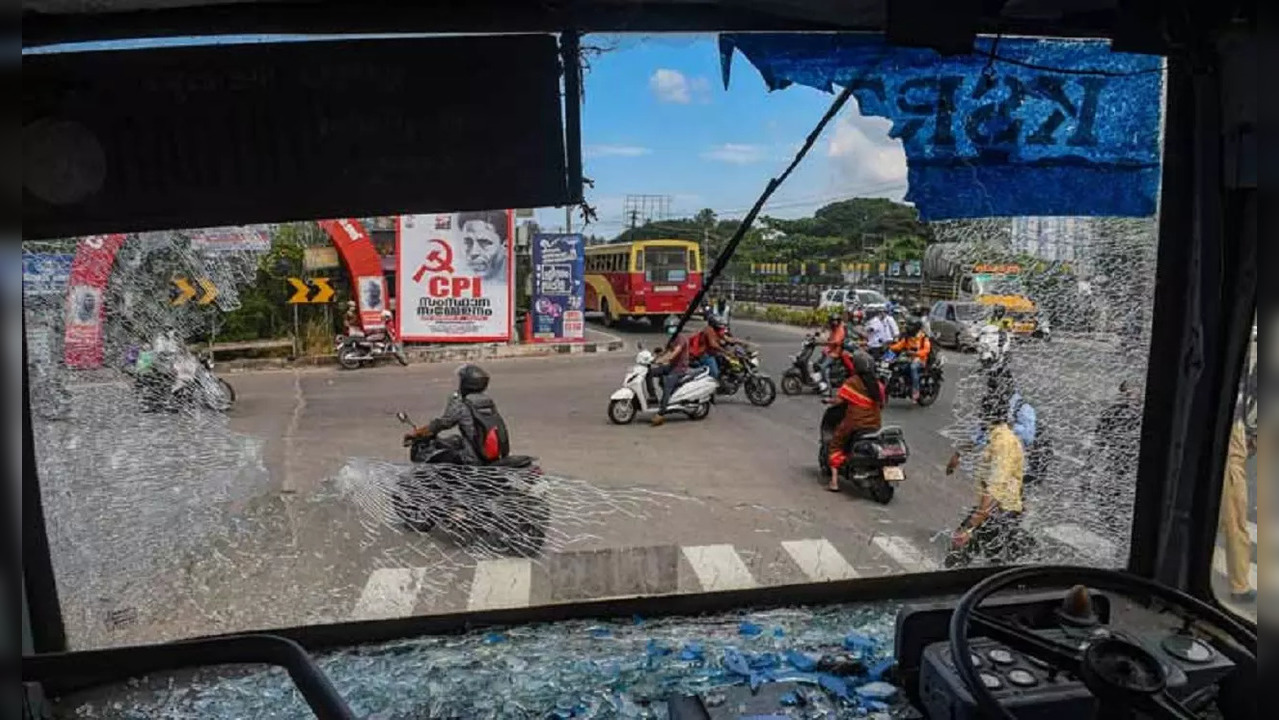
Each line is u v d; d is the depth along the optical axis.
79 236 1.56
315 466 4.84
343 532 3.66
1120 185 2.03
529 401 9.34
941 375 8.04
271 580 2.66
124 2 1.48
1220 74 1.78
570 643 1.95
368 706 1.69
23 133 1.50
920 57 1.87
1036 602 1.67
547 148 1.69
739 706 1.63
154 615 2.05
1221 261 1.88
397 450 5.70
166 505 2.16
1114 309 2.18
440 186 1.66
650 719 1.64
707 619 2.07
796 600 2.17
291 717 1.64
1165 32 1.69
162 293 2.09
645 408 8.45
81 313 1.83
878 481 5.24
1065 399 2.35
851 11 1.72
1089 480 2.26
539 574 3.02
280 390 7.26
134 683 1.74
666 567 2.32
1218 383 1.93
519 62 1.65
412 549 3.60
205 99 1.57
